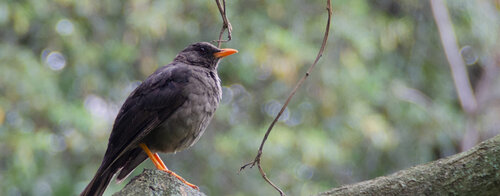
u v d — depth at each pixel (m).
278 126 13.59
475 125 13.89
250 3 13.72
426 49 15.80
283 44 12.59
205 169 14.07
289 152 13.65
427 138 14.38
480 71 16.03
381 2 15.85
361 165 15.16
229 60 13.87
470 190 4.20
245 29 13.43
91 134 12.55
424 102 14.93
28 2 12.14
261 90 14.66
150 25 12.23
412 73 15.71
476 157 4.23
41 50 12.95
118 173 6.85
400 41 15.13
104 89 13.12
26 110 11.98
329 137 13.70
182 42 13.95
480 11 15.14
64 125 12.48
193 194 5.17
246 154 13.82
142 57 13.25
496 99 14.67
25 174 12.13
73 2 12.25
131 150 6.91
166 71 7.04
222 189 13.89
